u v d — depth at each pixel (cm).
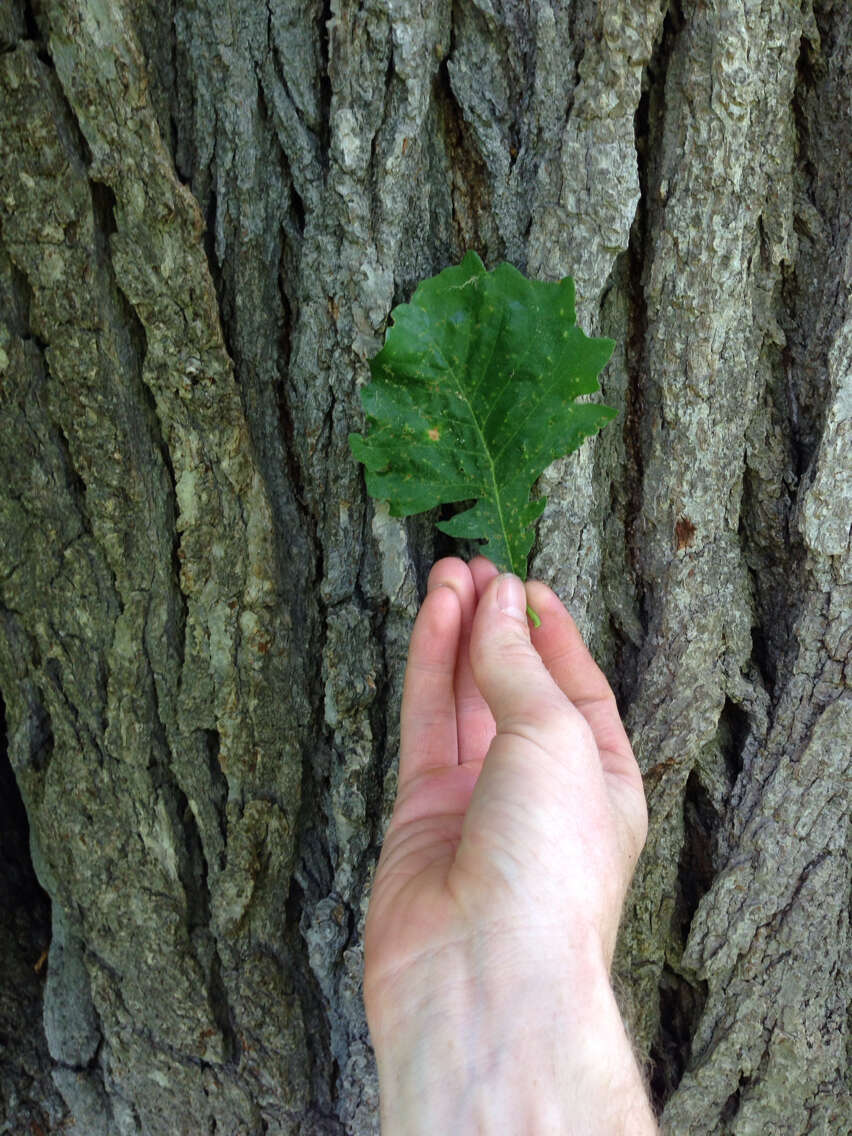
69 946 44
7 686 40
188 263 35
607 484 41
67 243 34
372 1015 33
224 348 36
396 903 34
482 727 39
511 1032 30
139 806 41
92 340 35
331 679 40
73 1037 45
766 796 42
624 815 36
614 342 35
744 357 38
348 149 35
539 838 31
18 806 48
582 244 36
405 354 35
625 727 42
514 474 36
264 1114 45
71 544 38
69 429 36
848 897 42
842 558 39
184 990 43
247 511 38
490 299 35
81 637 39
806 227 39
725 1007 43
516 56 36
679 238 37
